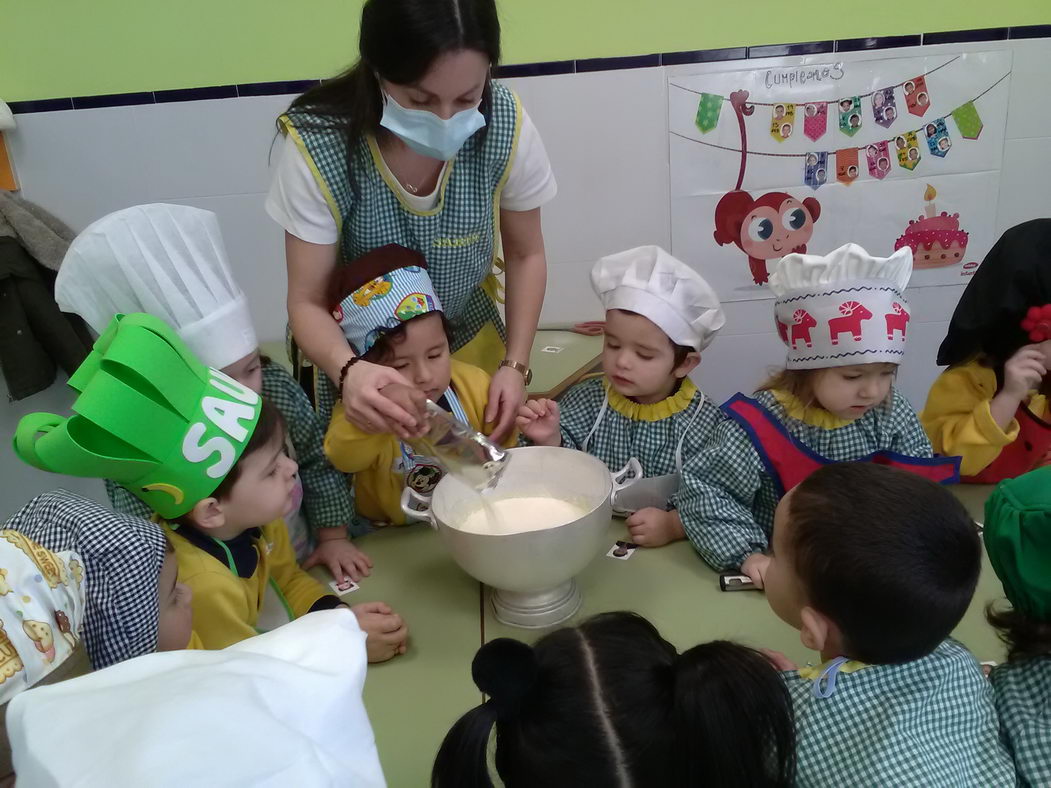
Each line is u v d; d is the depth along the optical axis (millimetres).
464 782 653
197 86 2057
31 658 661
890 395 1282
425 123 1085
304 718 500
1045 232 1295
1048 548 756
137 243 1053
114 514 849
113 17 1992
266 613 1088
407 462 1289
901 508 735
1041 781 742
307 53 2043
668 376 1326
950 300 2324
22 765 467
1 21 1977
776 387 1316
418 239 1287
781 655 916
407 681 938
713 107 2135
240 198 2150
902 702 736
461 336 1537
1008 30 2080
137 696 478
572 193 2217
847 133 2158
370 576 1174
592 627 740
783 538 808
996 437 1319
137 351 853
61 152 2086
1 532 722
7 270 1834
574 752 653
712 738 643
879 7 2062
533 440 1315
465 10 996
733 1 2049
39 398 2088
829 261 1193
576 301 2320
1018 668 810
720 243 2262
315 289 1272
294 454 1269
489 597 1096
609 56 2096
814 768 738
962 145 2176
